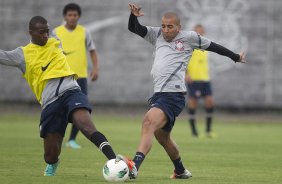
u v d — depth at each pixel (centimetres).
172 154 3209
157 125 3027
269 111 8725
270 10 8569
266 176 3459
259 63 8600
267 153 4866
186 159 4347
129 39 8712
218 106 8669
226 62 8588
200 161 4234
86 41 5147
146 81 8738
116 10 8688
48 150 3148
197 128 7712
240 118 8706
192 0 8531
